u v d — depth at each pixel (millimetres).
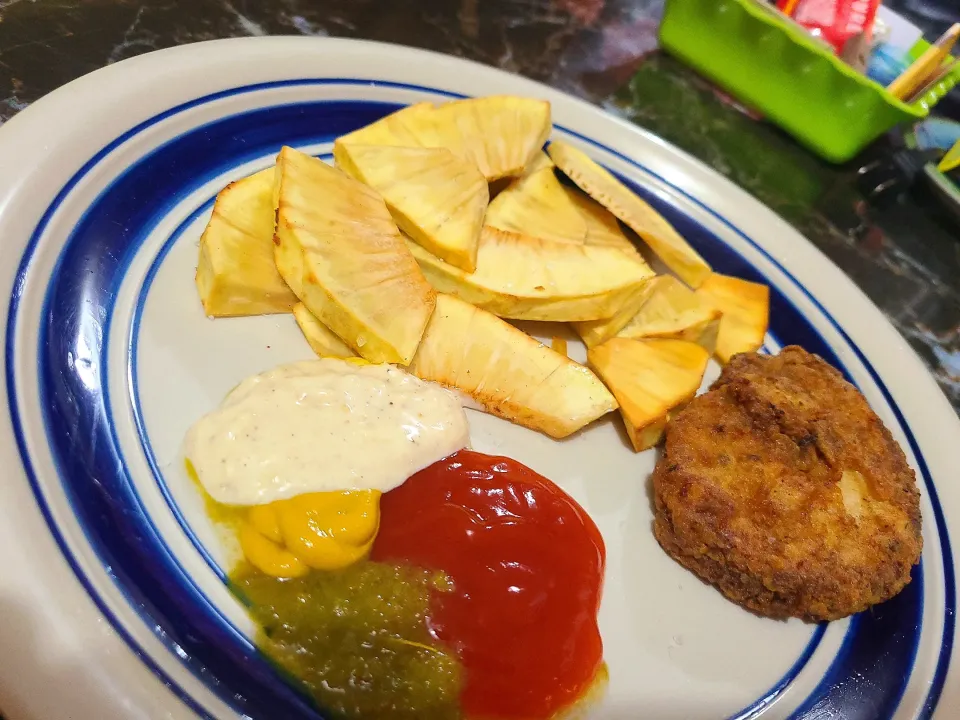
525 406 209
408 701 164
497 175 238
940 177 354
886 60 338
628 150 292
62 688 137
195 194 222
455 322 211
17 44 259
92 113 209
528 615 178
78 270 193
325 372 195
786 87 344
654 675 186
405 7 358
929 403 251
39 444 164
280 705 158
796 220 327
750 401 214
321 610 170
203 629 162
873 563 193
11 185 189
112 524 165
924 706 192
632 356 230
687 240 282
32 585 142
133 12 290
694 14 353
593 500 211
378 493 183
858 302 274
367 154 220
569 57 367
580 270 225
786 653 199
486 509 192
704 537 192
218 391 194
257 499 174
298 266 195
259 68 248
